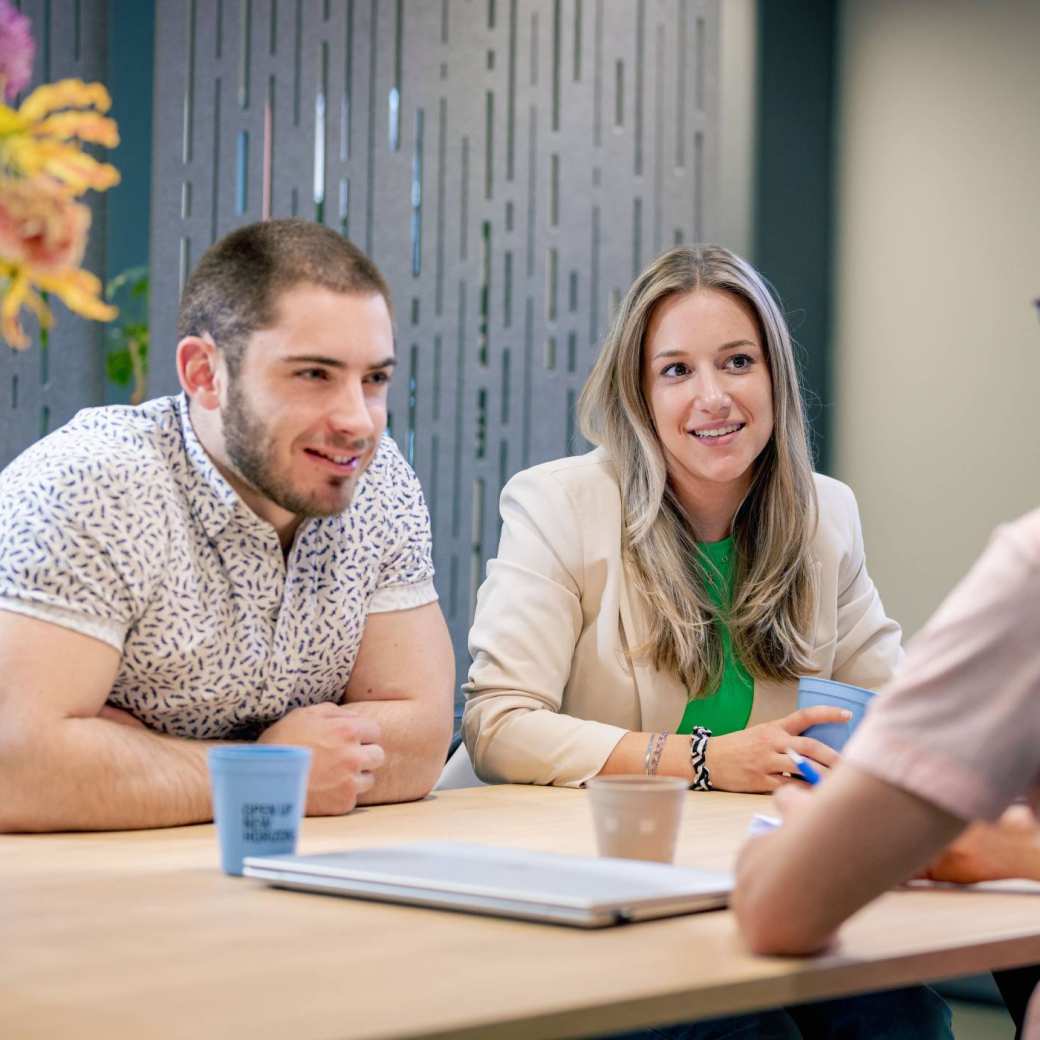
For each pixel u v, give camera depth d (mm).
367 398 1845
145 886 1285
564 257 4746
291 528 1931
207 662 1857
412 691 1982
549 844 1559
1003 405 4750
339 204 4434
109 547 1739
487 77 4637
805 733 1994
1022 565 971
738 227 5102
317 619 1941
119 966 994
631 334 2379
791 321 5145
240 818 1332
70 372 4098
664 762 2049
